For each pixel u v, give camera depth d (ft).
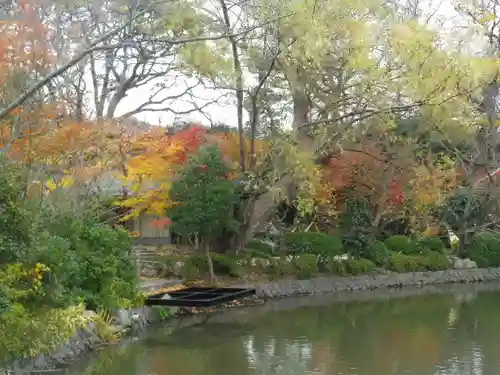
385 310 60.95
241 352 41.14
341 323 53.06
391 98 61.26
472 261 93.09
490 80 62.85
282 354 40.81
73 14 47.85
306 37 54.39
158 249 73.72
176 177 60.80
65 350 36.50
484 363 38.55
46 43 49.75
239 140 66.54
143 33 44.86
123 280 48.44
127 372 35.40
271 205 70.49
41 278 35.04
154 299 51.19
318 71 61.21
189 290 57.62
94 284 44.09
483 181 95.86
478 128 85.97
